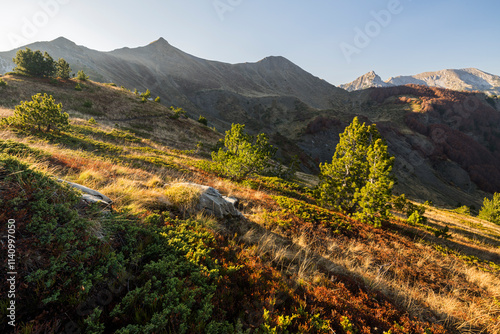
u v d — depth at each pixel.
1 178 3.74
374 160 14.66
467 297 6.36
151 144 29.19
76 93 49.31
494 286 7.62
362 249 8.02
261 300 3.54
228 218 7.09
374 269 6.73
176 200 6.63
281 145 105.31
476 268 9.36
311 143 137.00
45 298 2.50
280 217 8.91
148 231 4.35
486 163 155.12
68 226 3.37
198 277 3.45
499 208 42.28
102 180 7.31
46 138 15.45
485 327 4.85
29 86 45.50
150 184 8.20
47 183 4.09
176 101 191.12
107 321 2.62
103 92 55.41
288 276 4.88
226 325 2.85
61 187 4.26
